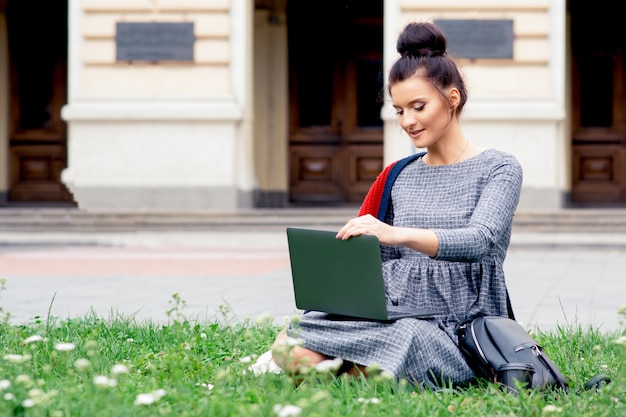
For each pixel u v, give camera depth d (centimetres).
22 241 1474
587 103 1991
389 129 1691
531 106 1684
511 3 1689
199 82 1720
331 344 379
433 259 380
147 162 1712
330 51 2012
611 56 1981
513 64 1692
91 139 1719
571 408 348
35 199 1992
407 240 363
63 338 536
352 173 2012
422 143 387
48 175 1995
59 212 1639
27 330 571
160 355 484
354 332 379
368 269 368
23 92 2002
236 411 331
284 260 1244
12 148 1994
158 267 1149
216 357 483
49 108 2002
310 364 382
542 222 1578
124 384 383
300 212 1664
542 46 1688
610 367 453
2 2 1980
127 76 1722
